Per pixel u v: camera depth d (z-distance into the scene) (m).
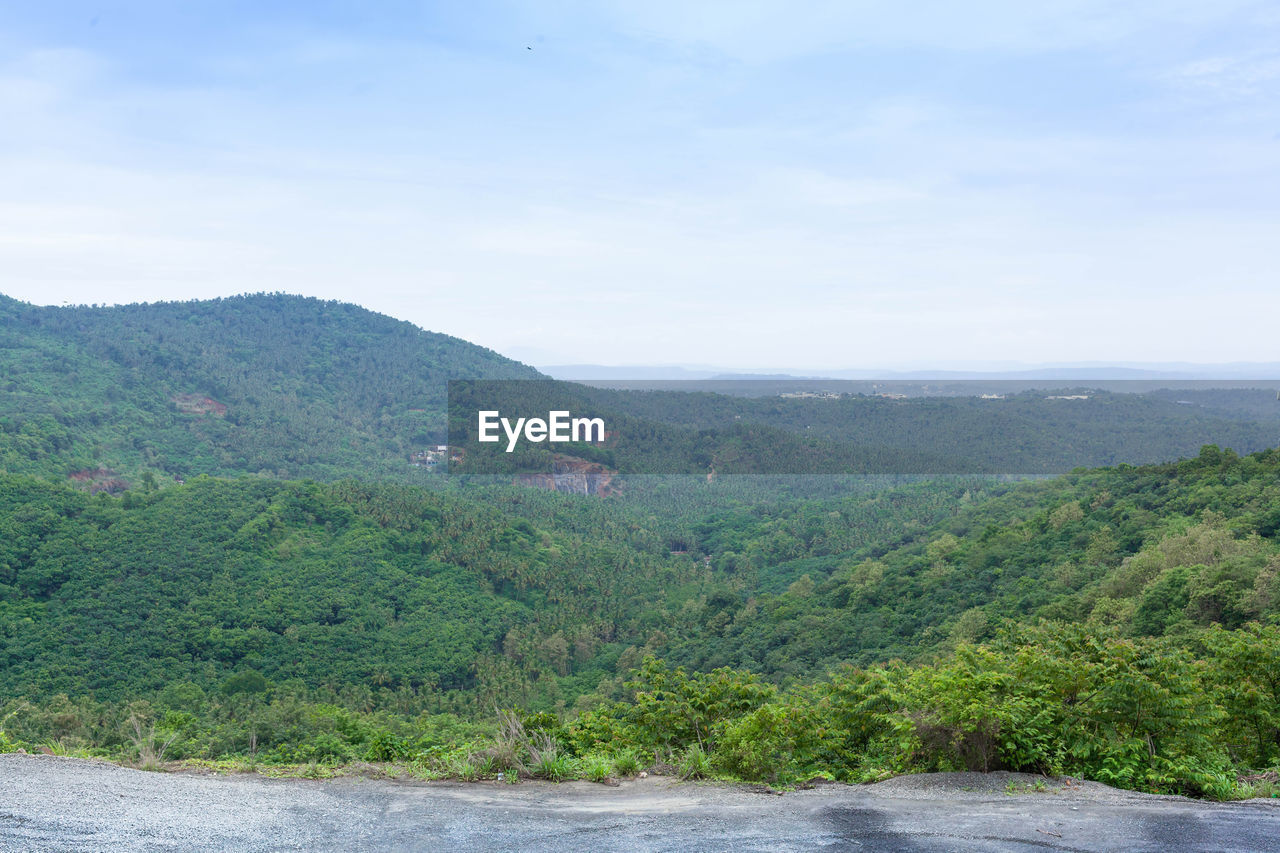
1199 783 8.39
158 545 109.00
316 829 6.89
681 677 11.46
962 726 8.95
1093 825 7.02
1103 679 9.36
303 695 77.50
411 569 114.50
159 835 6.47
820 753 10.11
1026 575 59.50
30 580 97.81
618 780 9.29
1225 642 11.30
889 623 63.34
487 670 86.81
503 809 7.72
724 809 7.76
